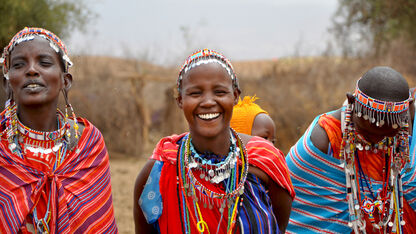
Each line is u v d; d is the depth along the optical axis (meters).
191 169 3.63
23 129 3.56
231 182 3.61
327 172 4.44
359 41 19.31
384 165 4.35
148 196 3.66
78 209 3.60
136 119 18.27
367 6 19.08
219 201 3.57
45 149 3.60
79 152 3.66
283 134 16.42
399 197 4.41
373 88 4.01
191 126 3.57
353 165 4.35
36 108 3.55
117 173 14.16
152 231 3.93
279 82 16.91
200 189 3.56
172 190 3.62
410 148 4.49
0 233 3.44
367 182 4.39
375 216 4.43
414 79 18.34
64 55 3.69
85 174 3.67
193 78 3.50
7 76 3.62
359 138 4.30
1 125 3.57
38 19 10.94
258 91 16.88
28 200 3.47
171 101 19.47
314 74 17.14
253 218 3.58
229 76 3.57
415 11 18.08
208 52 3.58
